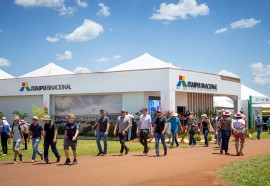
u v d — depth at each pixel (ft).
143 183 34.12
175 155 56.95
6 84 123.95
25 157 56.95
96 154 59.57
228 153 58.59
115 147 71.10
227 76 126.21
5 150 62.28
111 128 103.71
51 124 49.75
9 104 125.08
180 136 85.46
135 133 91.61
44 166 46.44
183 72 103.45
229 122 58.18
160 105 101.09
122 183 34.35
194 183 34.17
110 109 107.86
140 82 102.12
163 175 38.40
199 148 69.05
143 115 59.11
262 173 39.55
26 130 68.44
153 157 54.60
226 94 126.11
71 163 48.60
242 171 40.73
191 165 45.57
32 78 119.44
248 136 102.53
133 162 48.88
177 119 71.97
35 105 112.88
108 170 42.09
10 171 42.73
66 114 114.83
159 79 99.55
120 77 104.94
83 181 35.53
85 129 110.52
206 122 73.67
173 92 99.40
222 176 37.78
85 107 111.86
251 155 57.11
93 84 108.88
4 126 62.18
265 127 159.12
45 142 49.57
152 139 85.40
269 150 64.69
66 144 47.96
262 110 164.55
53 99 117.08
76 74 111.86
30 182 35.47
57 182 35.22
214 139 88.53
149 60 117.29
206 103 125.80
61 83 114.11
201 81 110.93
